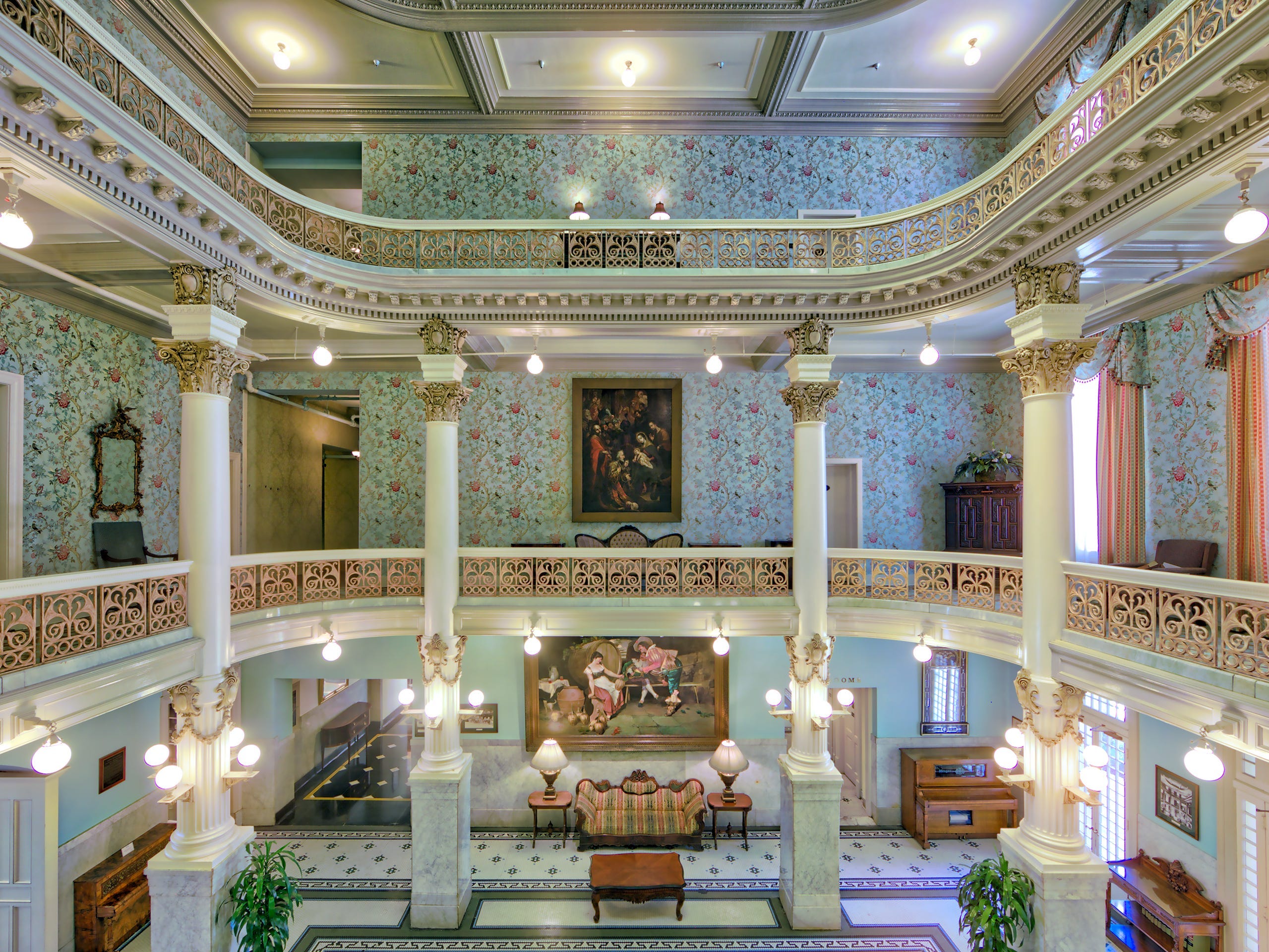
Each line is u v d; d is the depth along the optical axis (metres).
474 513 11.16
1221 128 4.06
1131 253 5.96
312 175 10.97
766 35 8.27
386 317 7.82
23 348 6.79
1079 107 5.21
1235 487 6.70
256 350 8.99
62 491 7.25
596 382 11.23
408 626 8.20
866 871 9.15
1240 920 6.50
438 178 10.00
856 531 11.29
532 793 10.53
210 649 6.07
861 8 7.01
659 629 8.12
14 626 4.38
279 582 7.38
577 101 9.64
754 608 8.05
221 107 9.28
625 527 11.08
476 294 7.66
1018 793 10.17
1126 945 7.00
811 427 8.00
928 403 11.32
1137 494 8.06
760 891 8.61
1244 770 6.52
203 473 6.03
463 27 7.25
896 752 10.76
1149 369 8.10
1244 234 3.76
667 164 10.05
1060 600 5.91
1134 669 4.98
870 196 10.05
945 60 8.74
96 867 7.71
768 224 7.85
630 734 10.74
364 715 14.10
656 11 7.06
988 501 10.29
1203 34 3.99
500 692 10.83
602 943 7.50
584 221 7.88
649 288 7.66
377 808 11.20
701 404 11.32
